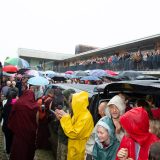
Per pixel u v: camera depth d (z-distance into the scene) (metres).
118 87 4.11
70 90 5.72
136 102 3.90
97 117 4.86
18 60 18.28
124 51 29.45
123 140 3.16
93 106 5.00
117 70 26.17
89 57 39.41
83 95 4.57
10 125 6.33
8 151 7.45
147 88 3.56
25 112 6.28
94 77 14.77
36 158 7.46
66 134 4.51
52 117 7.25
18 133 6.26
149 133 3.02
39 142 8.20
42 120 7.99
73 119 4.53
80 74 17.69
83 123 4.45
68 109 5.27
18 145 6.25
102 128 3.66
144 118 2.94
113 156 3.63
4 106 7.43
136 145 3.05
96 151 3.74
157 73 20.52
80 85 7.64
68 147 4.58
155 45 24.03
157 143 2.31
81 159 4.53
